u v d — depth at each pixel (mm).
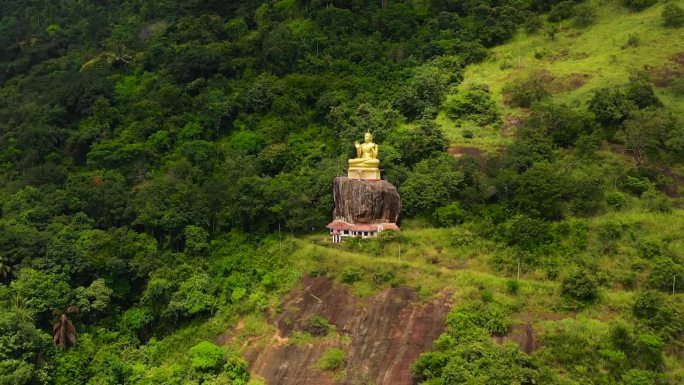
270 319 59406
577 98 85375
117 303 64938
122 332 62031
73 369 55938
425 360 48219
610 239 59688
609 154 71688
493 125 85438
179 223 69562
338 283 60312
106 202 72125
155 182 76000
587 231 60969
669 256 55938
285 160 81125
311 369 52656
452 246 63156
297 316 58281
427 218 68750
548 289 54969
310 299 59719
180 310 61594
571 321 50781
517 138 78750
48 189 77000
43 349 55219
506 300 53656
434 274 58438
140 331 62625
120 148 85625
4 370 51062
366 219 67688
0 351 51750
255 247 69188
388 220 68438
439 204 68625
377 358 51656
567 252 58906
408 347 51438
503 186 67062
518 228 61031
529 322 51594
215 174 81000
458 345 48938
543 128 76938
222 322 60750
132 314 63125
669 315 48688
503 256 59812
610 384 44500
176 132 90000
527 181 65438
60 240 64250
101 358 57500
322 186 72625
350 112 87188
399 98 90625
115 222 72375
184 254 68250
